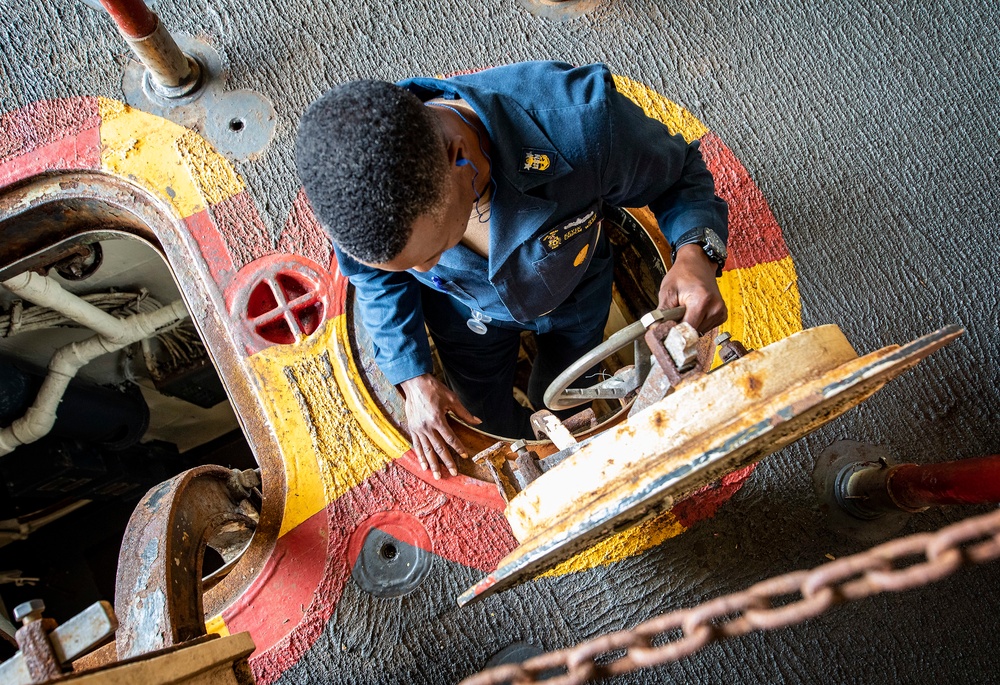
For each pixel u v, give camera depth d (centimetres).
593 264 181
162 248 221
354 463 189
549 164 124
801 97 216
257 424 196
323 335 199
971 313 199
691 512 184
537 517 111
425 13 222
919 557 182
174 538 141
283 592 179
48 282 261
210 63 218
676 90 218
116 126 214
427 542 183
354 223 100
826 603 59
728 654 177
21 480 301
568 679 67
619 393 148
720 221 147
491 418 236
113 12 183
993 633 177
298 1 222
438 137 104
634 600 178
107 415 320
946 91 215
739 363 100
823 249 205
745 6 222
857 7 221
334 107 99
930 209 207
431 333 214
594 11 222
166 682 95
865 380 89
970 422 192
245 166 210
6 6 221
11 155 212
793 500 186
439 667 174
